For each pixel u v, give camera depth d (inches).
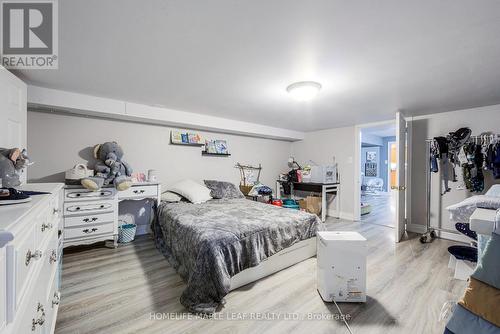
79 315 63.6
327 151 198.2
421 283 82.7
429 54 66.5
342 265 71.0
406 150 145.1
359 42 60.4
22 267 28.4
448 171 134.3
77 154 117.3
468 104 118.7
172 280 83.5
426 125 143.0
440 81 87.2
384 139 337.1
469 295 36.1
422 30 54.7
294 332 58.6
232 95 106.4
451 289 78.5
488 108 121.4
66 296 72.7
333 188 185.9
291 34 57.1
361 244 70.9
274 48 64.1
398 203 127.4
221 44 62.2
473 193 126.0
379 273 90.6
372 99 110.7
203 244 72.9
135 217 137.3
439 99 110.3
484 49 63.4
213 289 69.3
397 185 128.1
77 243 104.5
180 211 110.0
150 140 140.9
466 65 73.4
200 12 48.9
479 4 45.3
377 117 150.8
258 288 79.8
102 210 110.3
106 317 63.1
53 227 51.8
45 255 42.3
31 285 32.2
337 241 70.9
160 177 145.0
